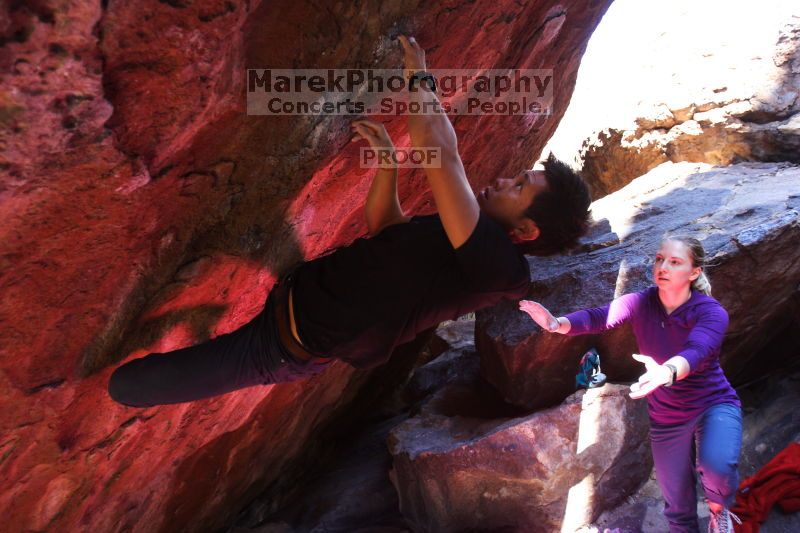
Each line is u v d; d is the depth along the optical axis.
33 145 1.31
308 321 1.82
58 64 1.23
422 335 5.83
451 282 1.78
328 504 4.36
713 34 6.11
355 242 1.85
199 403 2.75
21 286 1.62
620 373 3.73
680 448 2.87
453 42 2.39
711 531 2.78
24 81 1.20
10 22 1.13
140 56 1.36
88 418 2.18
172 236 1.92
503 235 1.76
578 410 3.48
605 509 3.51
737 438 2.71
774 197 4.18
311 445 4.89
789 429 3.65
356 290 1.79
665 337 2.87
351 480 4.65
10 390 1.81
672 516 3.04
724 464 2.65
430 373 5.39
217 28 1.44
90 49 1.27
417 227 1.83
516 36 2.94
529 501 3.47
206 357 1.89
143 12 1.29
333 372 4.11
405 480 3.77
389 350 1.88
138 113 1.46
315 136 2.04
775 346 4.07
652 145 6.02
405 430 3.92
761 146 5.20
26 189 1.39
